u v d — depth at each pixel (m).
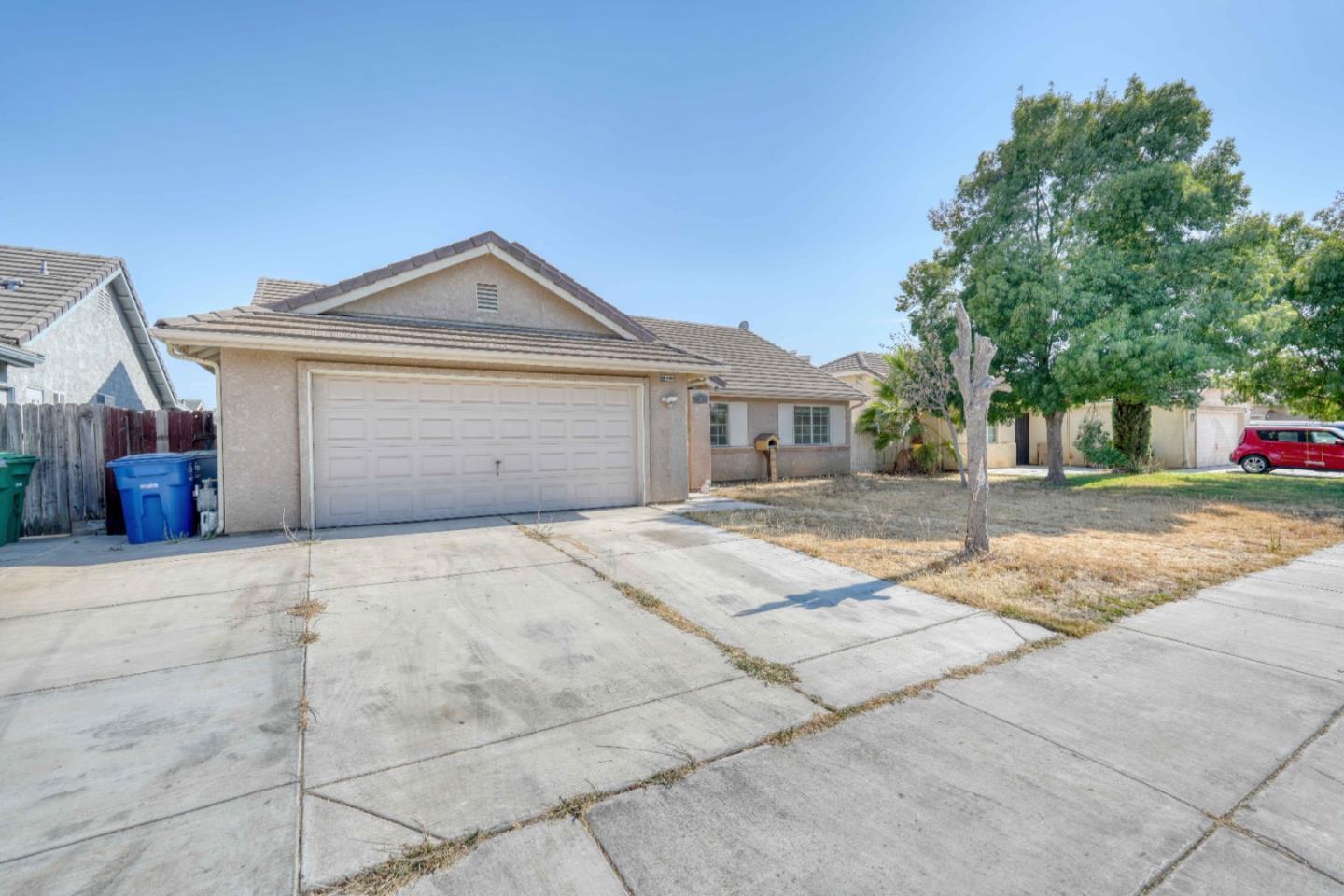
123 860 2.15
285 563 6.46
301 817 2.42
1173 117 13.63
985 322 15.06
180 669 3.84
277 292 12.48
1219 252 13.08
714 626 4.75
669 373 11.18
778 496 13.15
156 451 9.17
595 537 7.98
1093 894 2.05
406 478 9.02
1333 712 3.39
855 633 4.62
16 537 7.76
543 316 10.99
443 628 4.62
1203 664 4.07
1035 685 3.73
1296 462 18.72
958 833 2.36
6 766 2.75
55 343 12.05
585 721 3.25
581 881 2.09
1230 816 2.48
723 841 2.31
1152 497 12.86
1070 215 14.70
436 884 2.07
